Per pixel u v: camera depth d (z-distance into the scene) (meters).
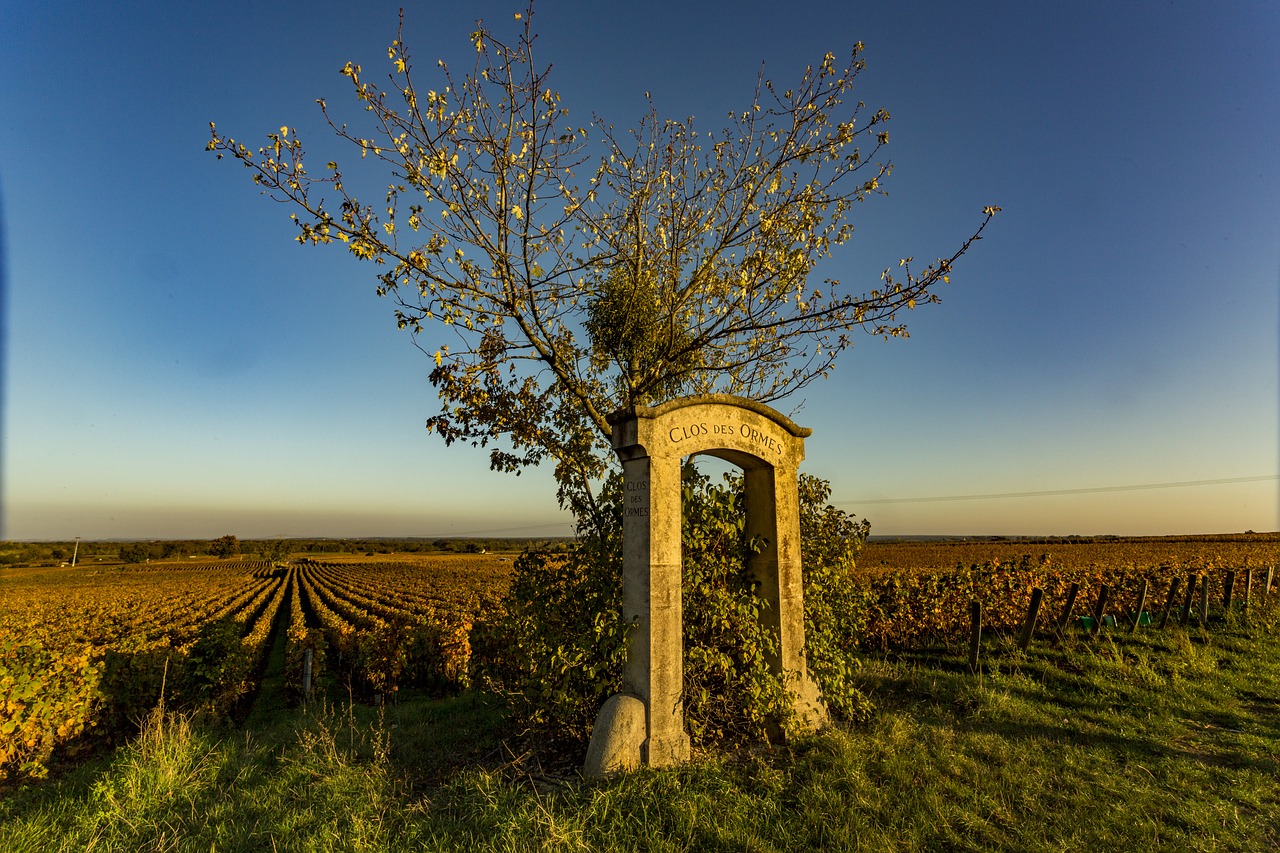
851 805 4.60
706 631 6.40
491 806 4.52
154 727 7.16
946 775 5.21
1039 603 10.20
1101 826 4.33
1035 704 7.48
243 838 4.46
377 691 13.62
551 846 3.92
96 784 5.85
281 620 34.34
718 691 6.59
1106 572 15.91
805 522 7.92
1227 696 7.86
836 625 7.71
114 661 10.23
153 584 61.66
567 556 6.75
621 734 5.21
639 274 7.53
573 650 5.92
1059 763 5.53
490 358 7.53
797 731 6.10
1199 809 4.65
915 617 11.32
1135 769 5.46
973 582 12.42
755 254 7.20
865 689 8.19
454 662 13.09
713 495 6.77
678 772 5.07
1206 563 20.69
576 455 7.76
